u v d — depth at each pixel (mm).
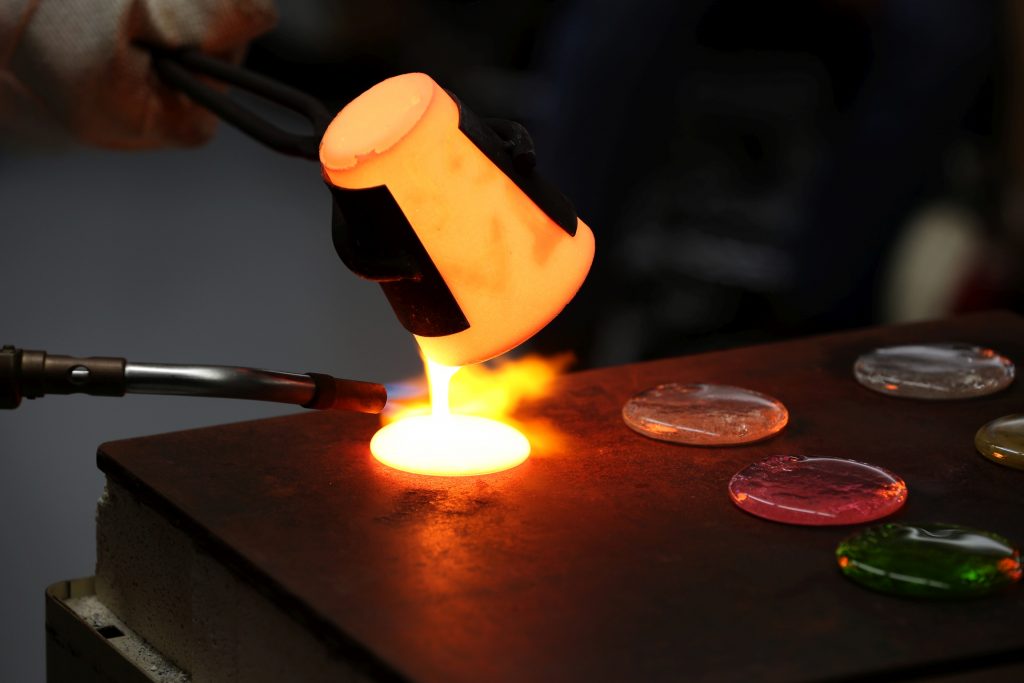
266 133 1185
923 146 1919
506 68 2906
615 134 1935
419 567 1051
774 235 2164
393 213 1053
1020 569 1040
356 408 1121
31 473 1904
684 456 1141
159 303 2594
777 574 1045
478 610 1023
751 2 2041
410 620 1018
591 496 1104
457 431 1154
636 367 1253
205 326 2482
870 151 1922
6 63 1306
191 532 1087
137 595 1144
